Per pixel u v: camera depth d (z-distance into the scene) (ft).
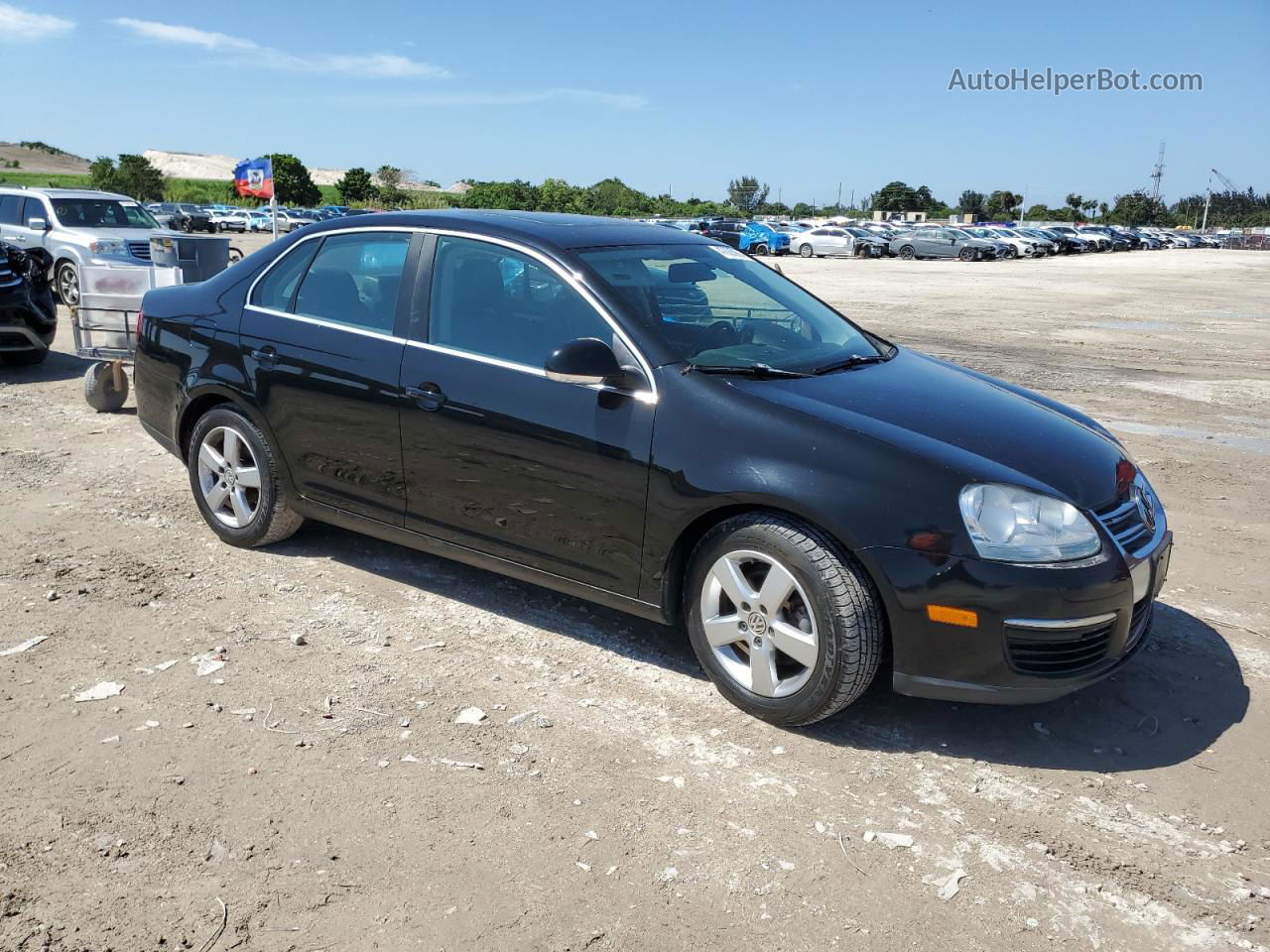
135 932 8.14
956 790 10.50
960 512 10.41
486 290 13.26
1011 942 8.36
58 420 24.59
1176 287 86.99
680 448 11.48
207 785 10.10
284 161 315.78
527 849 9.32
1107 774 10.88
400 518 14.11
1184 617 15.01
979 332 50.29
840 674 10.78
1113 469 11.80
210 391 15.75
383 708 11.71
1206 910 8.82
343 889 8.73
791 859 9.32
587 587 12.60
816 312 15.05
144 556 15.98
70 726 11.07
